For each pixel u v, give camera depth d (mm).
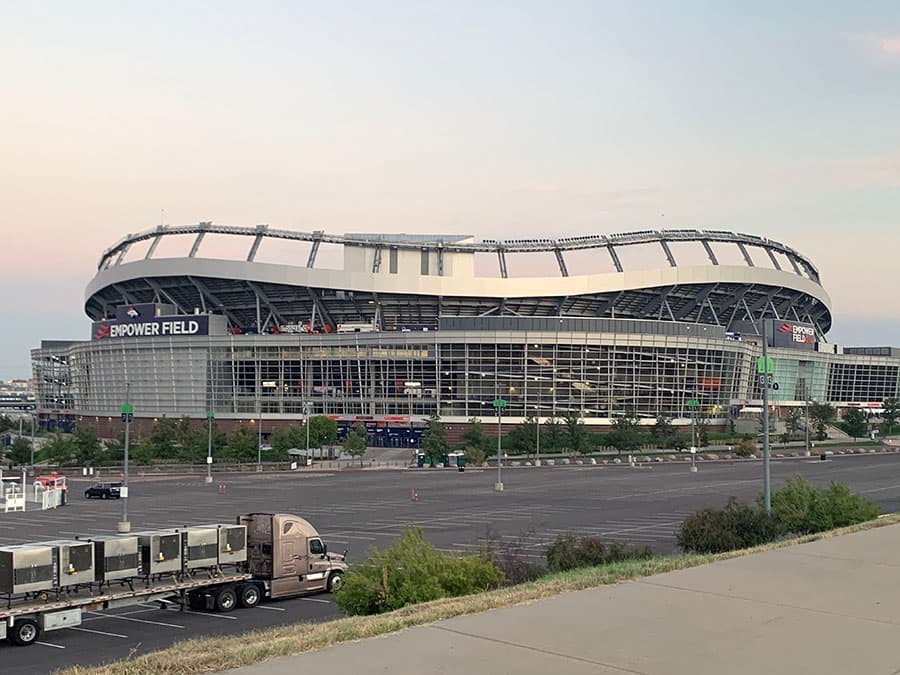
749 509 34250
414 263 174125
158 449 123750
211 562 29906
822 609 14883
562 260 175875
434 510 63156
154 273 172000
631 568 21109
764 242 192375
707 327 155500
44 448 124125
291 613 29344
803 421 167625
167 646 24516
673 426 143875
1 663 22734
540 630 13328
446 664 11391
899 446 149500
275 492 81875
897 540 24344
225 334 164000
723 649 12156
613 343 147625
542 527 51188
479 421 142625
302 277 163750
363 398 153125
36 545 26453
